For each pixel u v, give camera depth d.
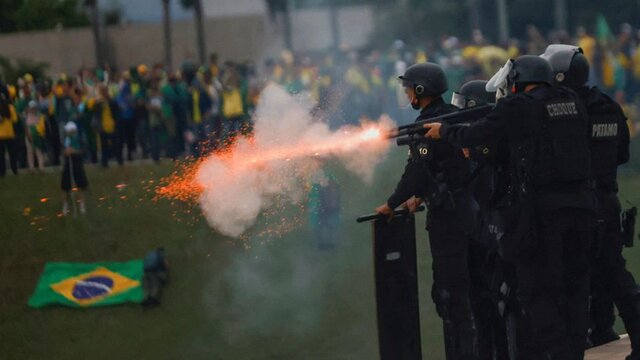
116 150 52.59
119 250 35.22
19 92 53.75
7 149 50.84
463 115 15.59
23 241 36.59
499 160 14.39
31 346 26.47
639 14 94.88
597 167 15.94
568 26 96.00
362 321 26.81
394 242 14.95
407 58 60.66
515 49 61.47
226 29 85.00
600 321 17.84
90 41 83.44
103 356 24.98
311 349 24.44
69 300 29.73
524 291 14.41
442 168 15.92
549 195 14.01
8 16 99.69
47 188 45.88
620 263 16.52
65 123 53.59
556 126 13.98
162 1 82.81
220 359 24.06
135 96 53.44
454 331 16.34
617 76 58.12
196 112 52.09
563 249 14.42
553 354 14.19
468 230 16.11
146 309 29.08
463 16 96.00
